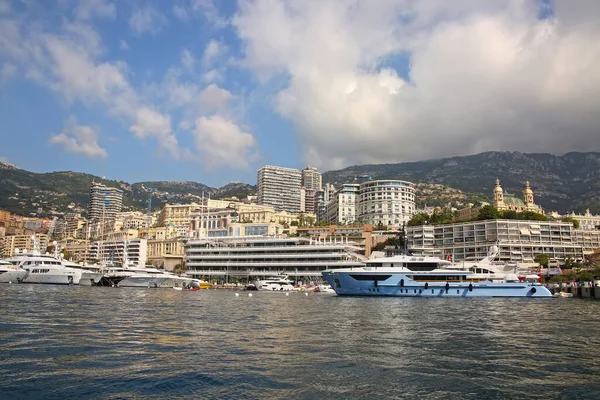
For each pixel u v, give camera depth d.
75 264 171.25
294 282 193.12
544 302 93.88
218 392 23.92
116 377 26.36
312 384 25.66
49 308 63.66
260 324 50.66
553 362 32.09
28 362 29.53
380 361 31.61
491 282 106.44
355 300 97.06
